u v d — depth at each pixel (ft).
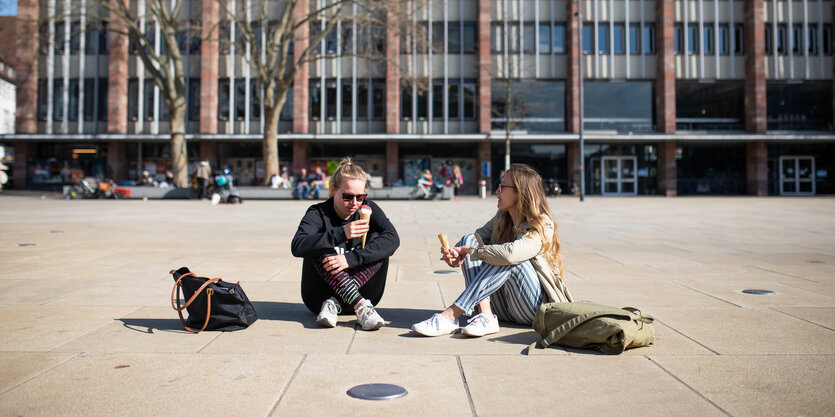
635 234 36.37
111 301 15.98
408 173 120.26
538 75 117.39
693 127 118.52
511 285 12.91
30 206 69.87
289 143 119.55
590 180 119.03
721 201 85.25
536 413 8.07
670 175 115.24
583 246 29.91
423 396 8.75
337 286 12.83
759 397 8.65
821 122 118.73
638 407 8.28
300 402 8.46
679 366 10.20
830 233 36.37
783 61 116.26
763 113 114.11
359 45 114.93
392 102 115.65
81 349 11.19
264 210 62.80
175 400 8.52
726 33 117.08
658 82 116.06
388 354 11.00
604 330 10.85
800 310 14.80
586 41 116.16
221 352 11.03
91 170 121.29
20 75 117.80
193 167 119.75
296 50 115.65
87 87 118.83
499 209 13.44
